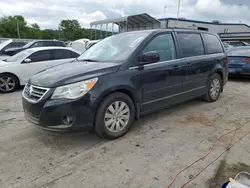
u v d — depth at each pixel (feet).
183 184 7.27
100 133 9.96
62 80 9.17
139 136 10.88
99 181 7.52
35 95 9.52
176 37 13.30
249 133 11.09
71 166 8.43
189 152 9.29
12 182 7.54
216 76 16.47
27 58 22.25
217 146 9.77
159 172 7.94
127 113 10.80
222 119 13.15
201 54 14.92
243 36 99.19
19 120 13.35
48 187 7.27
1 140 10.63
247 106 15.75
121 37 13.21
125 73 10.42
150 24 62.39
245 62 24.35
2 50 36.91
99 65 10.57
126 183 7.39
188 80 13.84
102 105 9.72
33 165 8.52
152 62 11.19
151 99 11.80
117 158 8.91
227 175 7.68
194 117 13.51
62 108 8.92
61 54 24.34
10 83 21.33
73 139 10.66
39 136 11.03
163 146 9.84
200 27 94.17
